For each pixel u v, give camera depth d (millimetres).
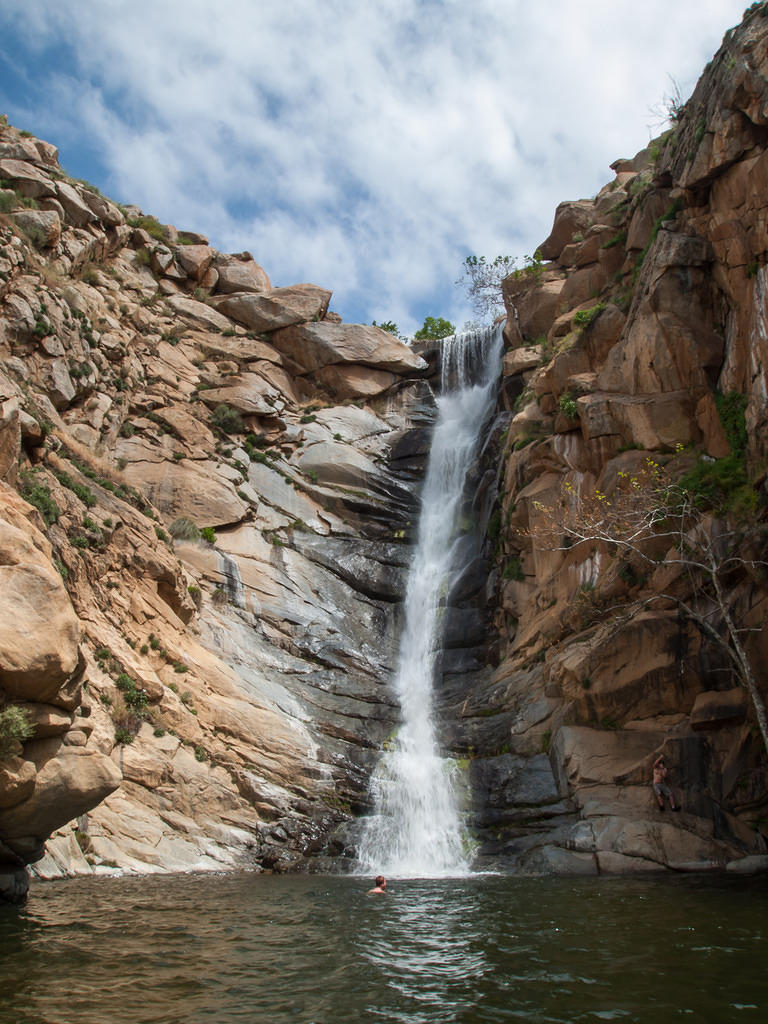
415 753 22484
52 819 11859
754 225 21000
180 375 34656
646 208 27172
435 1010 7652
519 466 27688
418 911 12375
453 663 27609
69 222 34156
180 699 21016
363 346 39125
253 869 18156
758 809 17984
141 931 10711
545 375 27797
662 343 23359
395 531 33875
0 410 14547
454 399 40156
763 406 19500
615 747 19734
